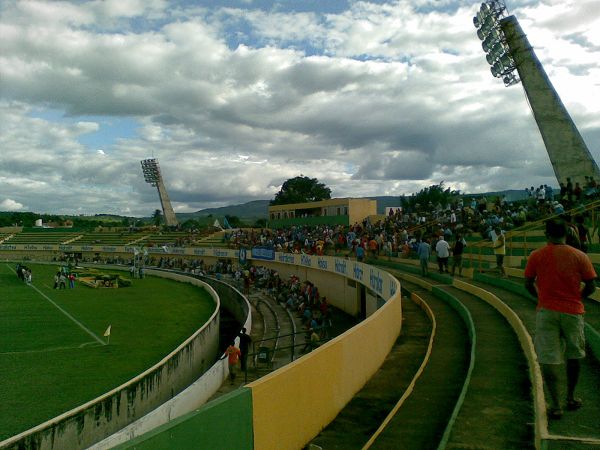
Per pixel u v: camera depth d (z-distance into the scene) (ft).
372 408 28.30
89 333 86.63
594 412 20.12
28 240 345.31
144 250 232.73
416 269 93.20
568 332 18.79
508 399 24.52
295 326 90.79
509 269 67.31
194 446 16.06
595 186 91.71
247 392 18.95
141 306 120.16
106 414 42.96
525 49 123.44
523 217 88.84
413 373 34.68
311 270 129.90
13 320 98.73
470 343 40.91
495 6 124.98
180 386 60.49
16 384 56.29
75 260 246.47
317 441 23.95
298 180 371.76
